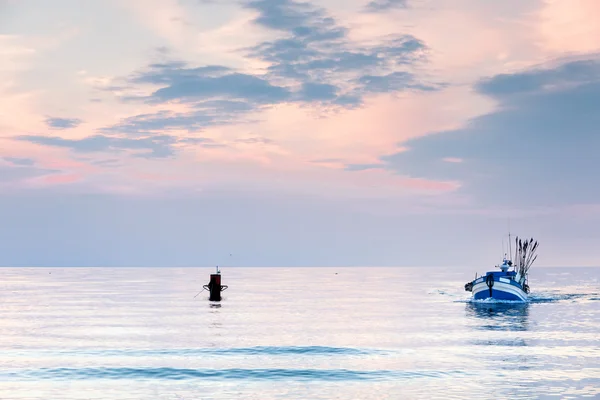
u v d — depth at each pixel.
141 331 72.12
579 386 42.53
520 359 52.62
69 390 42.34
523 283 119.25
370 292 161.50
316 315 92.56
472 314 93.88
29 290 167.38
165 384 44.22
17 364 50.78
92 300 125.44
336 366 50.25
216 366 50.44
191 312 97.31
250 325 78.62
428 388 42.44
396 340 64.56
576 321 83.44
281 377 46.31
